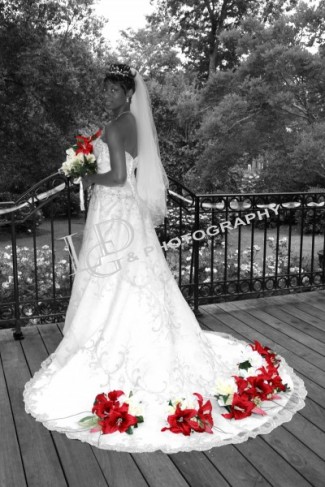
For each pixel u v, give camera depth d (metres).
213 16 20.81
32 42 13.00
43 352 3.38
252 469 2.09
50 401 2.59
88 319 2.71
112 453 2.20
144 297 2.65
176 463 2.13
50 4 13.83
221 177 9.92
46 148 14.20
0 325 4.24
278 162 8.74
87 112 14.62
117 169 2.56
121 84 2.62
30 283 4.80
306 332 3.77
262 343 3.54
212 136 9.03
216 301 4.93
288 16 8.60
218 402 2.53
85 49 14.40
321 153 7.25
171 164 15.97
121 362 2.58
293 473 2.07
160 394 2.52
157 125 16.02
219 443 2.26
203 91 9.62
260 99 8.35
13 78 13.43
